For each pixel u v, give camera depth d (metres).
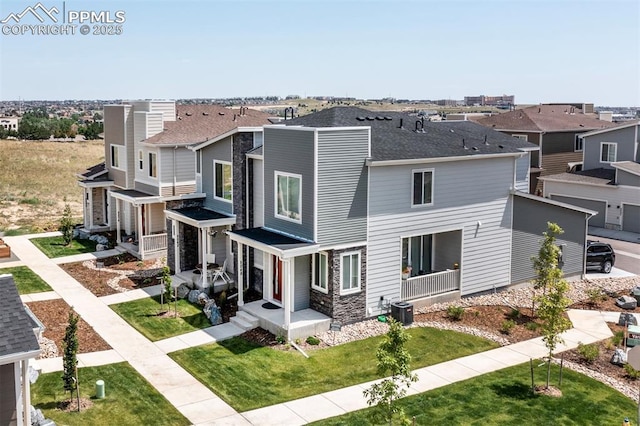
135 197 31.23
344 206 21.38
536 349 20.12
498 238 25.77
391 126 25.56
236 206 25.84
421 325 21.98
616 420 15.51
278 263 23.05
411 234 23.12
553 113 51.91
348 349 19.80
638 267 30.89
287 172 22.16
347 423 15.18
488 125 49.22
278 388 17.16
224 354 19.44
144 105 34.03
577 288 27.22
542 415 15.69
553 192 42.84
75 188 57.78
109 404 16.06
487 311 23.59
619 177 39.03
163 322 22.31
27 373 13.20
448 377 17.92
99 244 33.94
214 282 25.28
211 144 27.89
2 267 30.14
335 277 21.34
